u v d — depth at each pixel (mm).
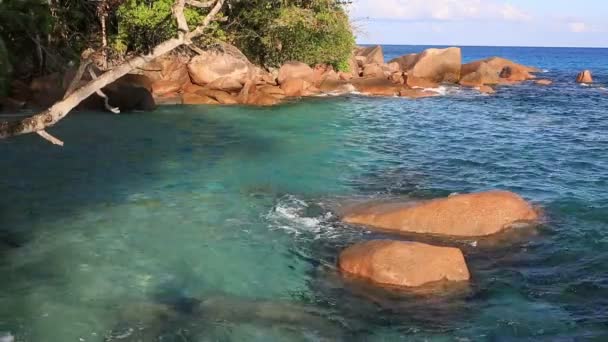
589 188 12750
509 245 9086
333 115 23094
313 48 32719
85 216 10203
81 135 17078
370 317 6930
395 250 7949
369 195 11984
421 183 13094
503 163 15297
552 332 6617
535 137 19359
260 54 32969
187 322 6738
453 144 17828
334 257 8648
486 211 9648
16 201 10891
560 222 10242
